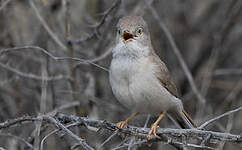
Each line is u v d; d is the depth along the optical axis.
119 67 9.11
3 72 12.13
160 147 11.58
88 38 10.65
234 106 13.54
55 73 12.55
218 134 7.73
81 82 12.38
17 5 12.76
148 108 9.45
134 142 8.31
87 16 12.84
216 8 15.12
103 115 12.42
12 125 7.79
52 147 10.92
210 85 14.41
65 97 12.67
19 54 12.13
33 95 12.16
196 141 9.89
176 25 14.78
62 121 8.07
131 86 9.09
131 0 13.38
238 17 14.48
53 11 13.00
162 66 9.45
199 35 15.13
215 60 14.03
